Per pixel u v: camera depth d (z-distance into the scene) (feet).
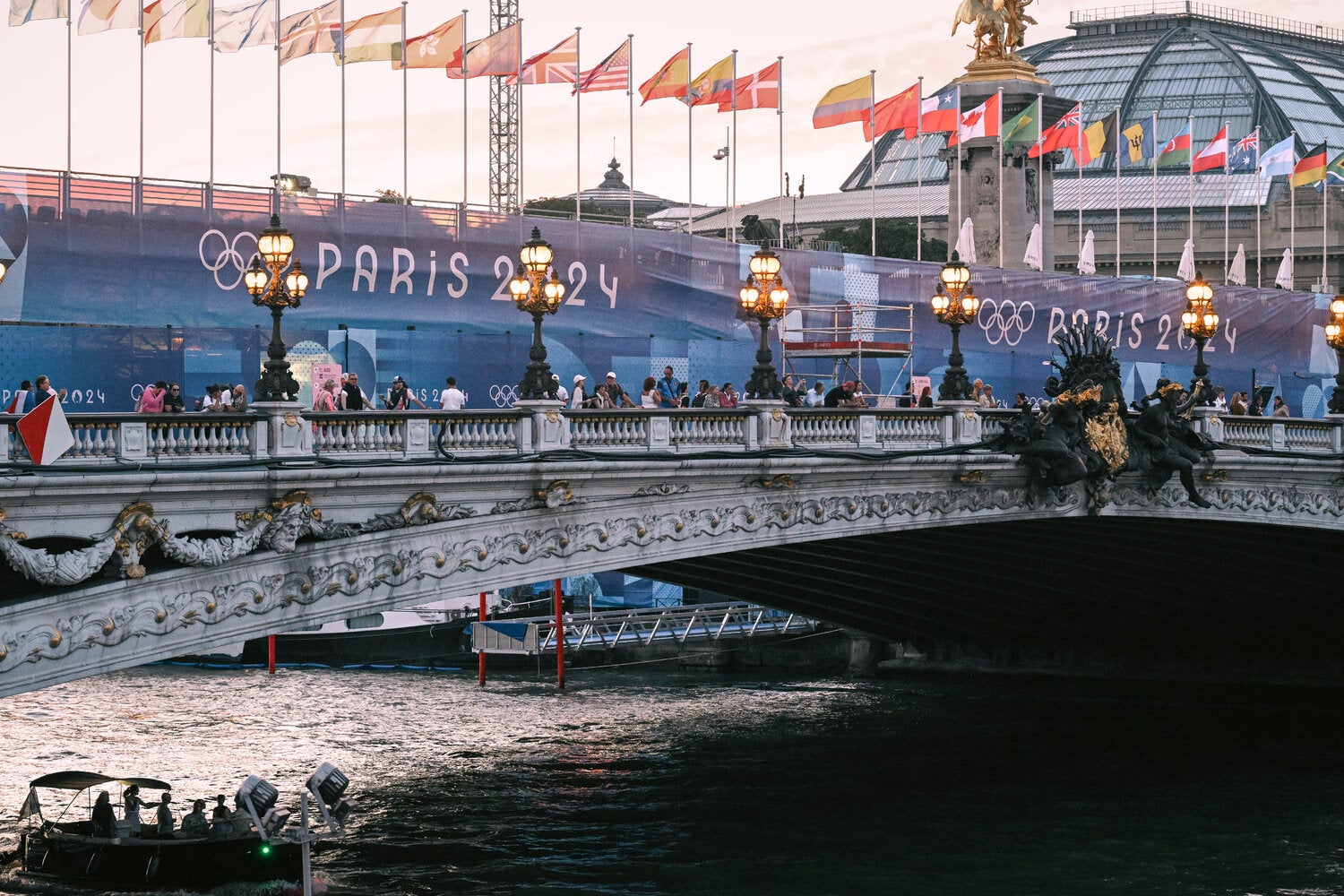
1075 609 317.42
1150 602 311.06
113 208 209.67
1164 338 346.13
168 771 246.06
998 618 328.49
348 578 155.22
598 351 249.96
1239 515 253.65
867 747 277.03
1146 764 263.08
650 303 255.50
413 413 160.97
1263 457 253.03
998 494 220.02
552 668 371.76
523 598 400.26
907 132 314.76
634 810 227.40
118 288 209.97
